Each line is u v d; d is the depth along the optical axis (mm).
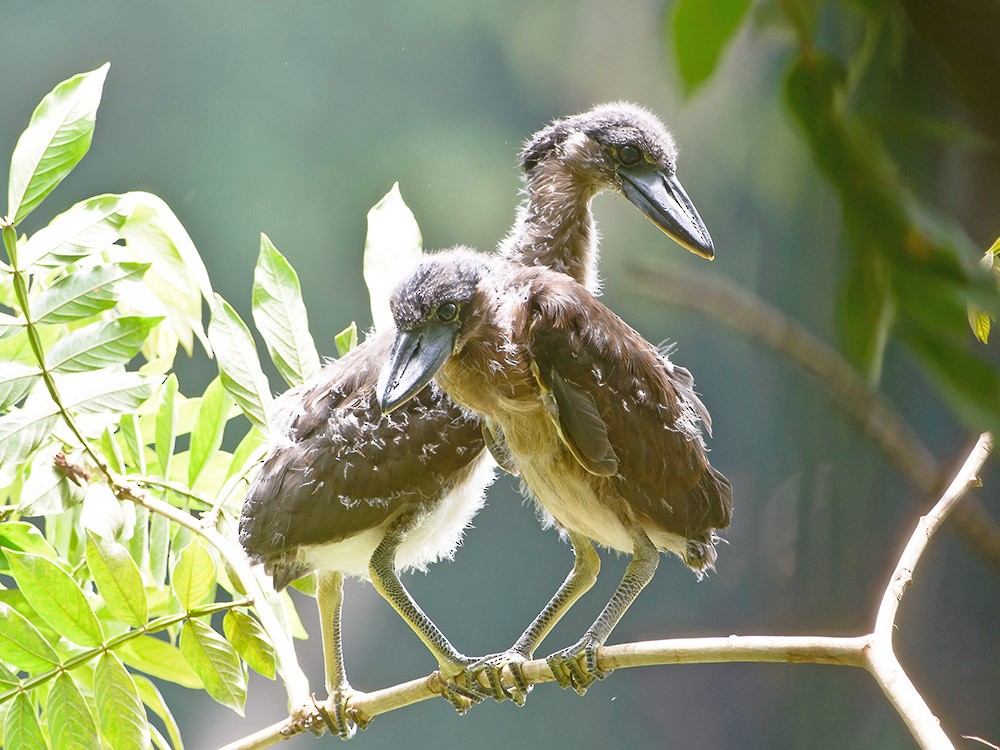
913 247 2078
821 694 10492
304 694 6684
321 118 33625
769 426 23672
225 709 28266
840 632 8680
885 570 8383
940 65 2002
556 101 31344
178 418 8102
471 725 29656
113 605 6434
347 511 7113
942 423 4754
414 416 7254
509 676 6445
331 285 32844
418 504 7246
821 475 3717
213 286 32844
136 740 6363
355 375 7453
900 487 5621
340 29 32719
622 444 6562
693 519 6750
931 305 2084
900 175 2086
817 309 3992
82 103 6711
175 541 7832
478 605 30172
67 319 6637
